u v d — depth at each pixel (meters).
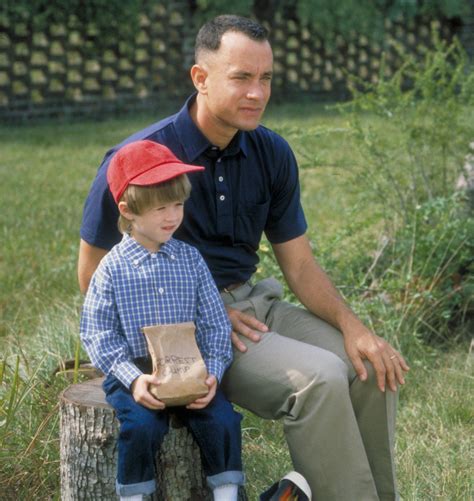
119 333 4.65
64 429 4.88
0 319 8.74
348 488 4.67
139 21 21.75
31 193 13.83
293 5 24.02
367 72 25.27
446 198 8.80
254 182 5.23
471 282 8.30
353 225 8.63
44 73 20.92
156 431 4.48
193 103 5.19
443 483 5.73
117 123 20.77
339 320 5.14
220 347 4.70
